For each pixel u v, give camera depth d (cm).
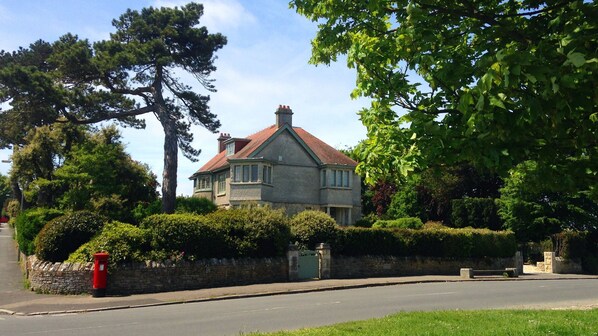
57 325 1171
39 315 1388
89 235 1969
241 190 3897
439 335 866
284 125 4084
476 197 4538
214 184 4694
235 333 1018
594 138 553
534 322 1009
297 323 1146
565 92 468
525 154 567
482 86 468
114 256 1834
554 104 489
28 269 2084
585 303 1556
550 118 518
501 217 3766
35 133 3422
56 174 3023
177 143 3238
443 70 598
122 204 3083
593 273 3194
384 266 2636
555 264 3138
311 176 4159
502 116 505
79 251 1870
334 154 4381
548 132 541
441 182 4459
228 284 2067
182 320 1216
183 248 1997
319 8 822
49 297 1719
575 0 524
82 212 2041
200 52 3198
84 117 3256
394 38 737
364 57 721
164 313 1358
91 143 3181
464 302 1560
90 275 1792
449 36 660
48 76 2939
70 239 1942
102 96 3139
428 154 610
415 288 2061
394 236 2708
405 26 673
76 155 3100
